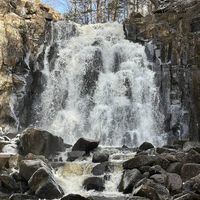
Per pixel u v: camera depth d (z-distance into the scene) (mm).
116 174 7457
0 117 12086
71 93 13812
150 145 9258
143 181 6414
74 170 7793
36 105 13461
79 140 9359
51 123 13180
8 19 13242
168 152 8227
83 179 7441
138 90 13711
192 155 7230
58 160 8680
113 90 13695
